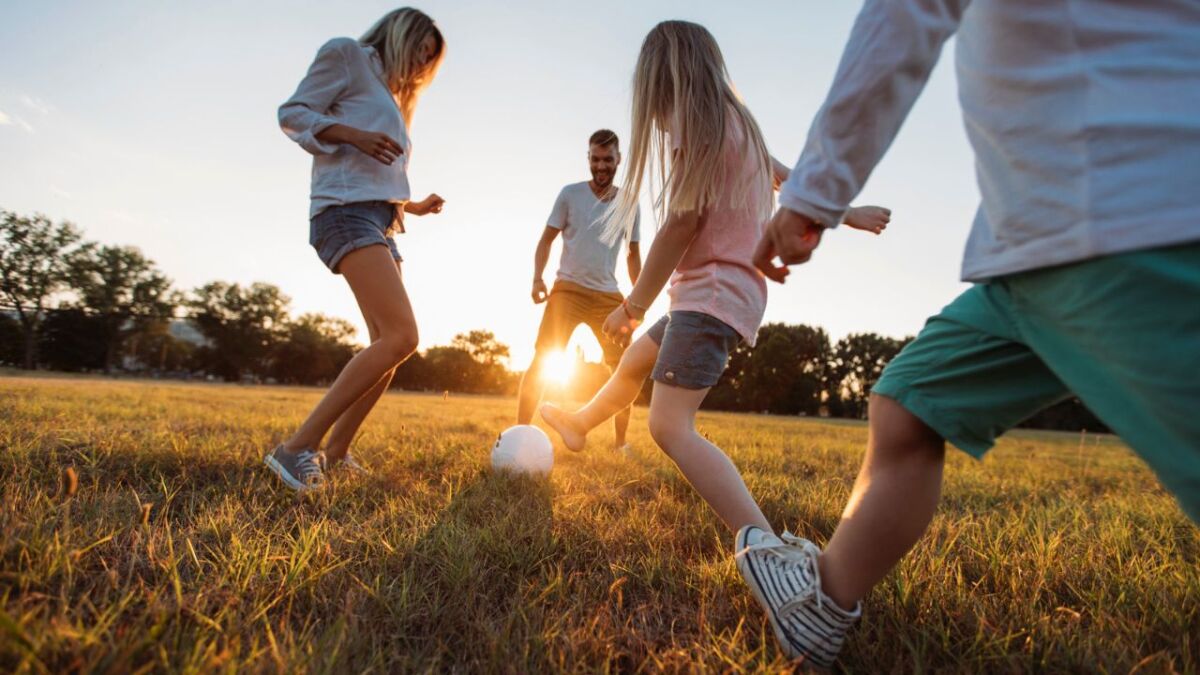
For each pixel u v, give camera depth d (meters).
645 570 1.92
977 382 1.21
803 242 1.15
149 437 3.76
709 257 2.01
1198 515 0.87
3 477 2.52
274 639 1.28
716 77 2.01
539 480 3.34
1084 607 1.77
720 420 18.89
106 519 2.01
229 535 2.00
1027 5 0.93
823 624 1.40
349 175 2.99
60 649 1.14
